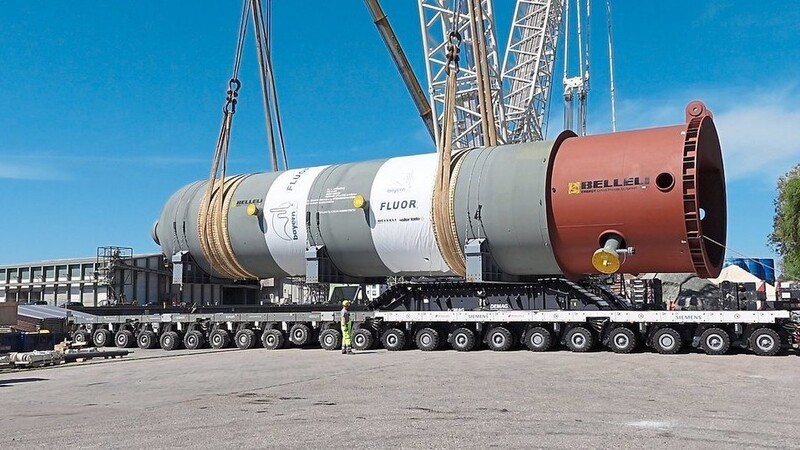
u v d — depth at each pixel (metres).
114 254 30.64
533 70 43.41
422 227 21.97
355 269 24.09
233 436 9.20
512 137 43.38
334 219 23.38
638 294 22.39
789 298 18.89
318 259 23.41
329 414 10.71
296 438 8.99
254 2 35.56
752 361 17.16
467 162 21.59
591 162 19.48
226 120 26.44
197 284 27.50
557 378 14.51
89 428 10.02
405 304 23.02
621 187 18.78
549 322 20.55
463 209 20.88
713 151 19.66
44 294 33.12
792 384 13.28
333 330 23.56
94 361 21.84
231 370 17.73
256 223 24.84
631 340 19.52
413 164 22.98
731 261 24.88
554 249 19.97
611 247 18.84
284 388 13.91
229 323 25.59
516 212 20.02
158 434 9.45
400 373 15.97
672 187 18.20
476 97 38.09
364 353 21.77
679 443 8.42
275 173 26.06
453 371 16.14
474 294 22.03
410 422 9.93
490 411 10.71
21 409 12.24
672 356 18.67
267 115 35.78
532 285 21.22
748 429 9.20
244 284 29.05
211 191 26.12
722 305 19.50
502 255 20.69
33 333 24.81
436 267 22.48
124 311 27.70
